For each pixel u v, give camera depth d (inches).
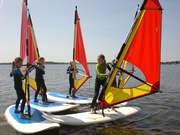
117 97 221.1
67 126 209.9
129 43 218.1
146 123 227.6
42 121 196.1
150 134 195.8
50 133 188.2
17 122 194.5
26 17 227.0
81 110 284.7
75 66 335.9
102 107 224.7
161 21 214.1
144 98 390.9
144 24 216.7
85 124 210.1
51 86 631.8
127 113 235.8
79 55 341.7
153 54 217.6
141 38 218.2
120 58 219.0
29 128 183.3
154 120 239.0
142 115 259.3
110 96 221.5
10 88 568.4
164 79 808.3
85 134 194.1
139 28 217.2
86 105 305.6
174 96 413.4
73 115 226.1
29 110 205.2
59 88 582.2
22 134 194.2
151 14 215.2
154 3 213.2
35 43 327.9
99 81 229.5
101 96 223.9
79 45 343.9
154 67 218.1
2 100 376.8
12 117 207.0
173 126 219.0
